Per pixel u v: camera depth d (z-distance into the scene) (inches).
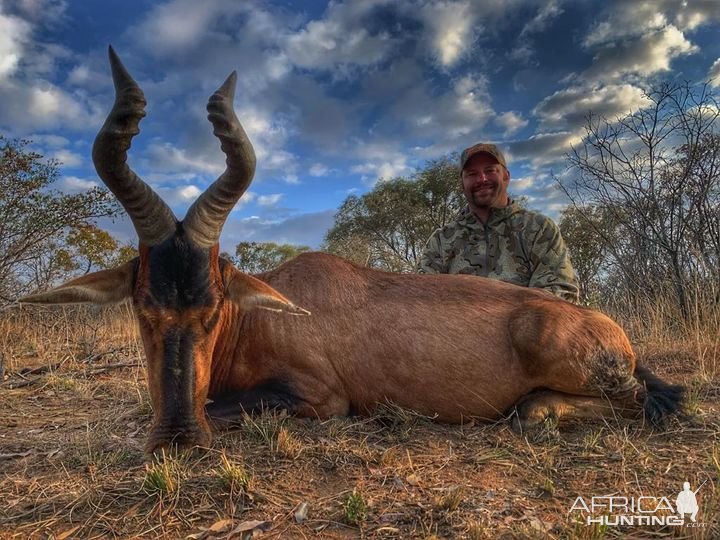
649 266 121.8
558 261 74.8
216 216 44.1
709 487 37.3
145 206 42.3
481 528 31.9
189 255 43.1
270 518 34.8
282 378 51.8
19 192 125.8
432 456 43.9
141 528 34.2
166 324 41.9
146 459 42.9
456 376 51.4
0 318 117.0
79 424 57.1
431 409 52.2
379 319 52.8
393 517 34.5
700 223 113.7
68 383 74.5
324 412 51.9
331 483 39.3
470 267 79.9
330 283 54.6
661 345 89.0
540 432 47.0
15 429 56.2
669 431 47.2
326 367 52.0
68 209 129.6
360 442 45.5
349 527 33.7
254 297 46.1
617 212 128.3
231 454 43.1
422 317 52.7
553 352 48.6
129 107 40.4
